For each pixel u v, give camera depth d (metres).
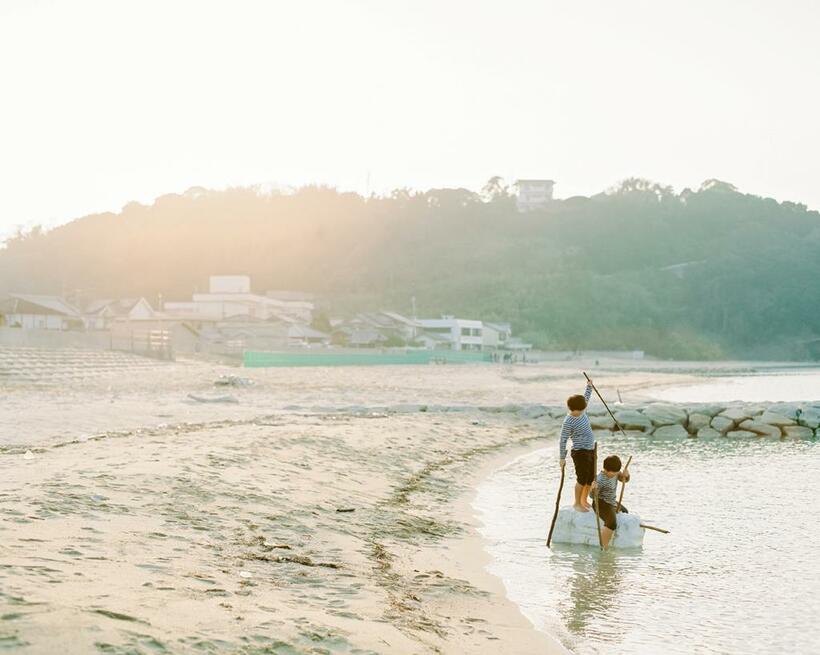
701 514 12.97
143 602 5.39
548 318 163.62
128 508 9.16
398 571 8.41
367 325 119.06
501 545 10.68
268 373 54.75
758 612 7.73
